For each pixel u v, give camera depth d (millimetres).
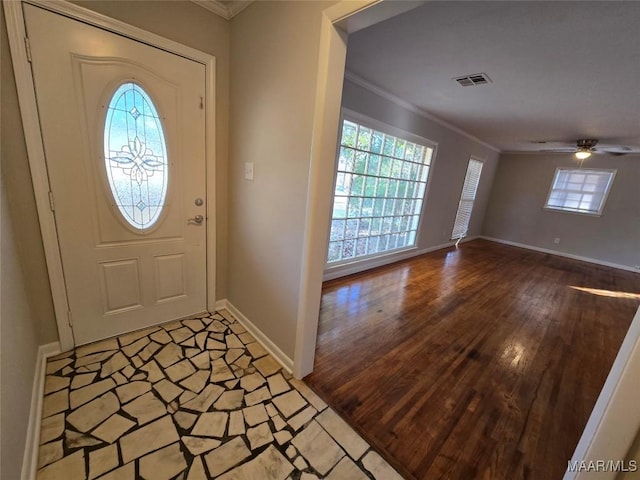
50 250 1615
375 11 1166
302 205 1583
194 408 1468
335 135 1478
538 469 1312
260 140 1856
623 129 3680
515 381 1917
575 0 1487
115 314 1948
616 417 660
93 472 1126
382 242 4273
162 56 1774
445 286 3654
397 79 2859
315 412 1516
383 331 2430
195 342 2014
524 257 5738
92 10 1498
